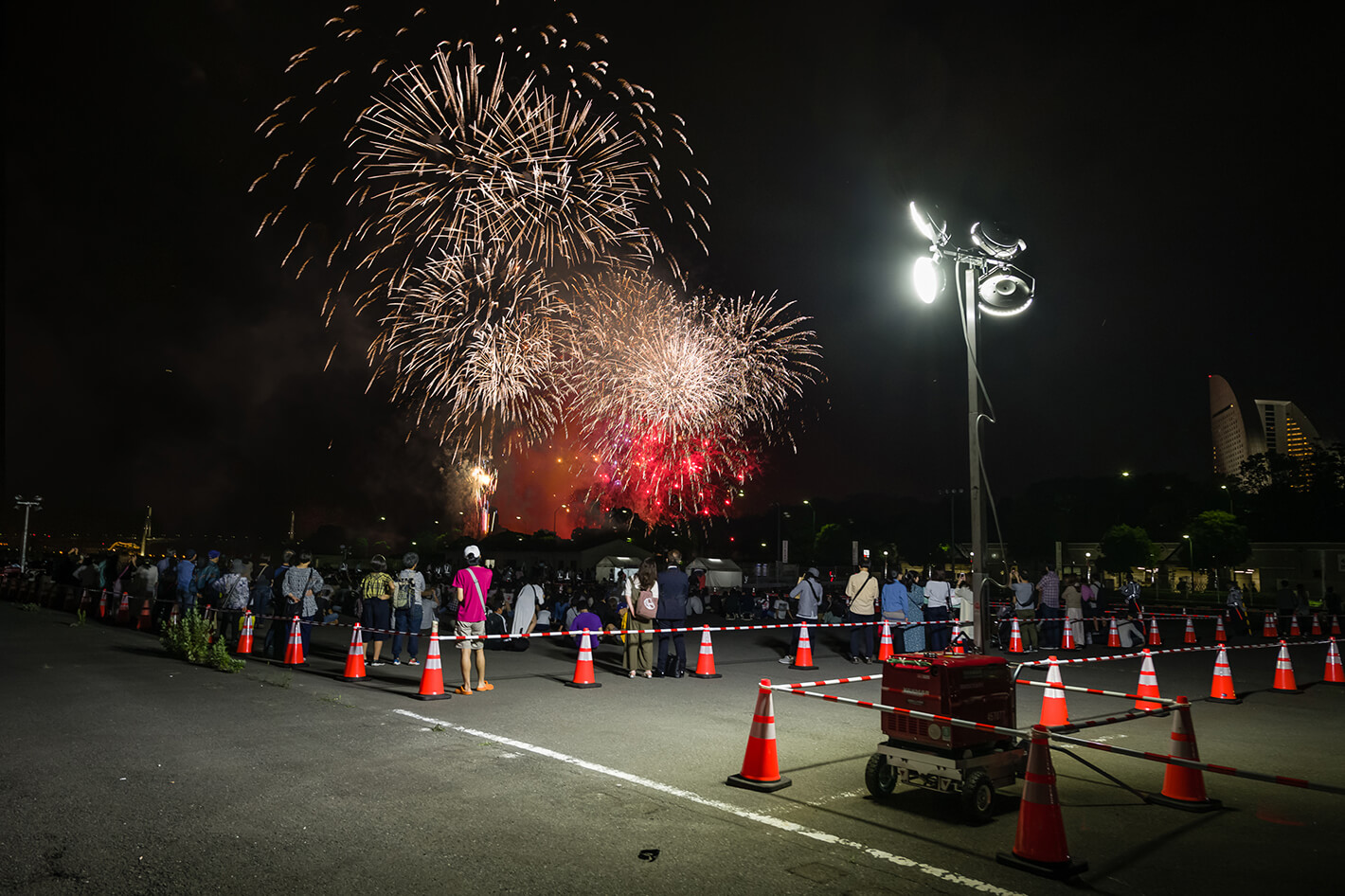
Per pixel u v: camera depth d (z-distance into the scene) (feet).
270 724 28.17
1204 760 25.99
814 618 48.55
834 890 14.57
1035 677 45.55
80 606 77.71
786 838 17.31
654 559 44.52
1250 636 81.71
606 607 71.92
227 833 17.04
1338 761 25.93
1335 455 262.26
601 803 19.56
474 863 15.60
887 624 49.52
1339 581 226.99
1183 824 18.93
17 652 47.01
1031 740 16.48
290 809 18.71
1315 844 17.57
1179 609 135.13
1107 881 15.35
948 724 18.79
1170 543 292.20
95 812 18.16
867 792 21.01
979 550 40.24
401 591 44.86
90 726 27.04
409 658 45.39
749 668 46.85
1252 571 244.42
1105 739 28.94
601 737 27.07
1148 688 34.06
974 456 41.01
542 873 15.14
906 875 15.38
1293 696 39.68
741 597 96.73
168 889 14.11
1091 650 63.16
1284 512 260.01
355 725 28.30
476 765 22.98
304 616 45.55
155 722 28.02
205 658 42.83
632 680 41.11
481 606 36.40
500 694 35.70
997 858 16.20
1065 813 19.86
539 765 23.09
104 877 14.55
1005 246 40.91
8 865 14.96
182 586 60.03
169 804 18.86
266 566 50.88
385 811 18.71
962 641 51.24
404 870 15.16
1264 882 15.40
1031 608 61.05
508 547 204.13
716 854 16.26
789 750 25.66
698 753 24.94
